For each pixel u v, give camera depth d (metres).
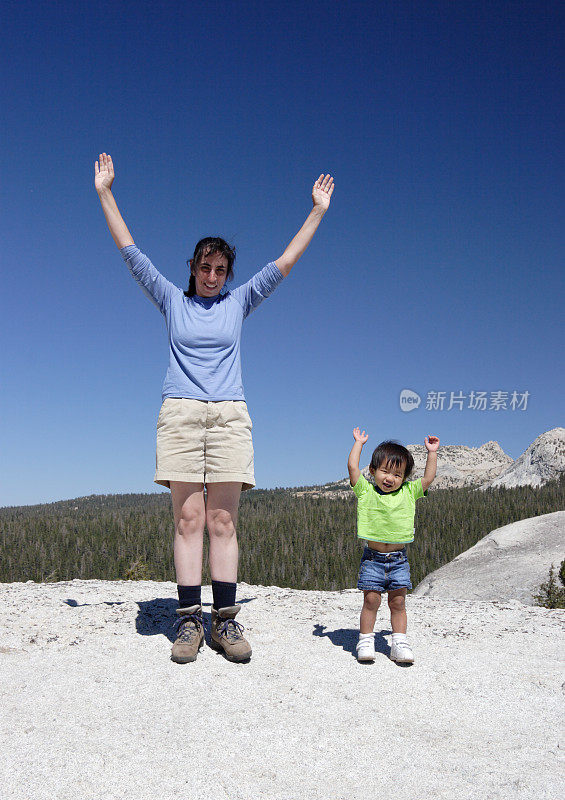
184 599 3.95
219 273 4.17
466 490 132.75
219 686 3.37
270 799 2.24
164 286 4.29
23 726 2.77
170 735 2.73
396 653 3.91
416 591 15.16
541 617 5.73
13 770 2.36
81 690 3.26
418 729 2.93
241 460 3.95
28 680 3.41
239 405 4.04
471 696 3.41
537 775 2.46
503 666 3.98
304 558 96.12
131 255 4.23
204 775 2.39
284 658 3.93
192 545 4.00
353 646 4.29
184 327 4.11
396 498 3.91
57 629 4.41
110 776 2.35
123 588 6.49
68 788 2.25
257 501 180.75
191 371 4.02
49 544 105.88
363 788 2.34
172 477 3.88
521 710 3.24
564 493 89.12
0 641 4.07
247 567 91.38
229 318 4.18
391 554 3.94
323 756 2.60
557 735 2.91
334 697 3.29
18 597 5.67
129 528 109.81
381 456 3.90
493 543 15.40
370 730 2.88
